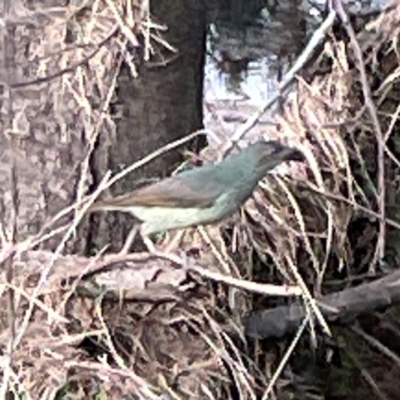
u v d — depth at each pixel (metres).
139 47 4.38
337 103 4.98
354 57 4.77
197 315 4.33
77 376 4.16
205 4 4.75
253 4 6.03
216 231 4.50
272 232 4.63
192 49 4.63
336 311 4.11
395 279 4.16
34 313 4.14
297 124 4.91
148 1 4.22
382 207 3.91
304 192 4.80
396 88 5.21
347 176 4.73
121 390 4.18
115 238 4.41
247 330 4.47
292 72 4.04
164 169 4.56
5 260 3.89
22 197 4.37
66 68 4.12
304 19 6.08
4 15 4.28
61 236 4.34
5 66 4.30
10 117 4.30
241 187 3.75
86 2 4.27
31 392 4.11
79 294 4.16
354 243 5.25
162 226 3.79
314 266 4.57
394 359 5.20
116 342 4.28
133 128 4.44
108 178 4.07
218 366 4.36
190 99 4.64
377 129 3.90
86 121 4.34
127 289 4.18
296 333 4.51
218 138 4.54
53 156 4.36
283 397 4.96
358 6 5.31
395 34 5.03
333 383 5.45
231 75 6.17
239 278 4.25
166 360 4.32
